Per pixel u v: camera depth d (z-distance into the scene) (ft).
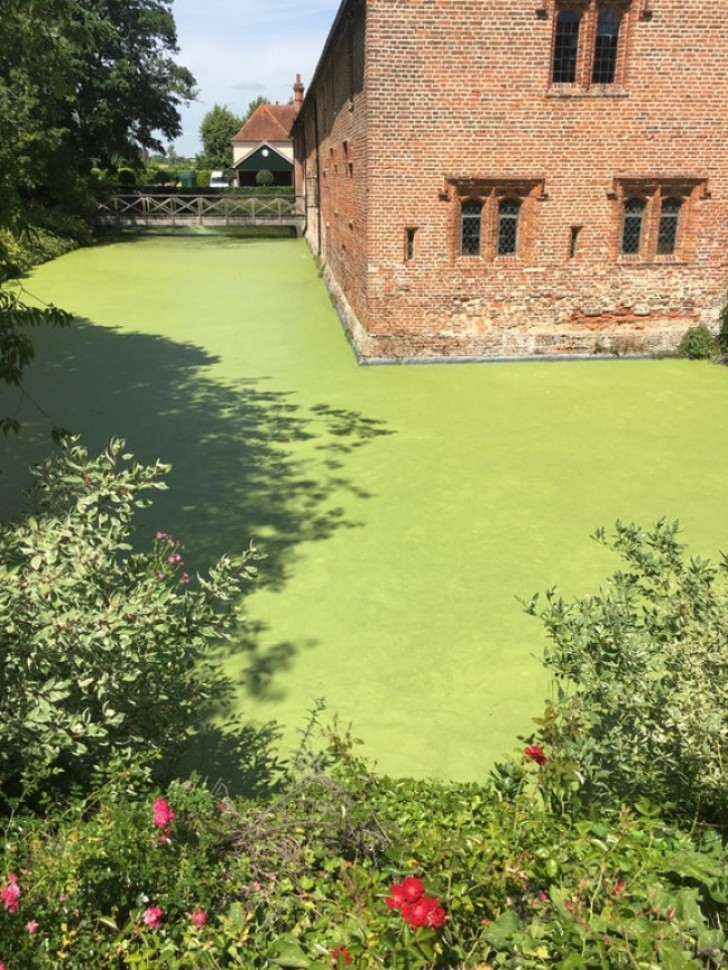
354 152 52.39
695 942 9.32
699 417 38.86
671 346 50.70
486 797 12.38
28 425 37.50
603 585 23.79
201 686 14.92
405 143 45.52
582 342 50.21
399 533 27.17
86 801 11.28
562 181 47.03
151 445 35.37
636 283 49.52
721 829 12.19
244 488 30.86
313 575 24.53
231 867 10.57
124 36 124.06
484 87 44.88
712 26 45.03
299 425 37.99
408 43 43.80
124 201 118.83
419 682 19.57
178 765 15.40
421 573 24.62
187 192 155.02
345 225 59.57
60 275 79.82
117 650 12.48
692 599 13.58
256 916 10.14
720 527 27.35
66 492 15.28
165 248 102.32
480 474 32.07
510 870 9.97
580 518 28.17
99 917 9.36
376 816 11.19
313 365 48.67
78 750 11.71
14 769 12.27
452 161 46.09
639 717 12.67
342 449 34.86
